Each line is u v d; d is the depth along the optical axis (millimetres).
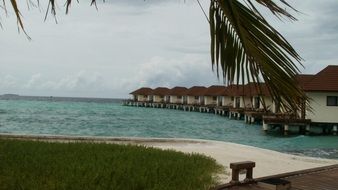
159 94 99938
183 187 8555
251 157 15578
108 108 107438
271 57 2867
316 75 35625
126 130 43281
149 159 11664
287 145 30672
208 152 16344
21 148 12508
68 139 18672
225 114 67750
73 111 84312
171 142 19453
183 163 11359
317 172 9070
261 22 2865
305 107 3002
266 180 7477
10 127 42062
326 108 34812
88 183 8008
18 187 7523
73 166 9555
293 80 2881
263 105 2996
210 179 9789
